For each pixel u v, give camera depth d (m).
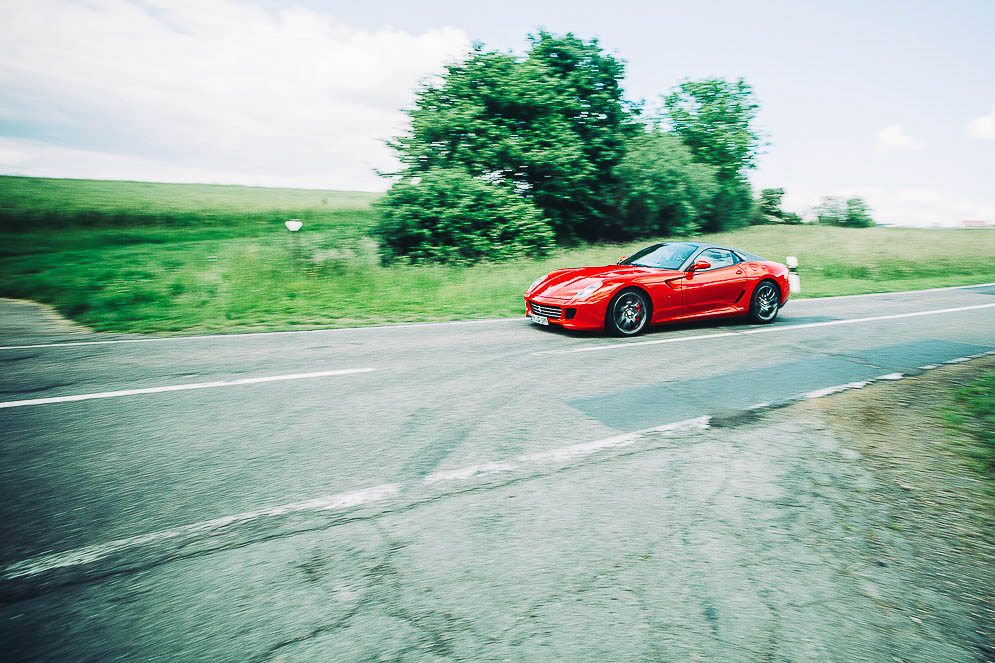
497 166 20.28
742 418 3.76
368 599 1.83
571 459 3.03
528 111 20.66
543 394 4.32
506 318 8.63
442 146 19.44
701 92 34.94
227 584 1.90
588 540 2.21
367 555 2.09
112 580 1.92
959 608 1.83
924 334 7.20
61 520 2.32
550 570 2.00
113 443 3.18
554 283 7.48
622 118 25.55
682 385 4.63
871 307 10.01
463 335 7.04
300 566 2.01
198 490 2.60
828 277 15.87
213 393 4.24
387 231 16.50
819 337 6.98
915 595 1.89
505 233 17.45
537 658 1.57
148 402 3.98
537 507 2.48
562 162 20.70
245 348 6.06
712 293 7.52
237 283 11.30
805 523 2.36
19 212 30.83
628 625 1.72
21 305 9.30
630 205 25.61
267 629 1.68
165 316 8.21
